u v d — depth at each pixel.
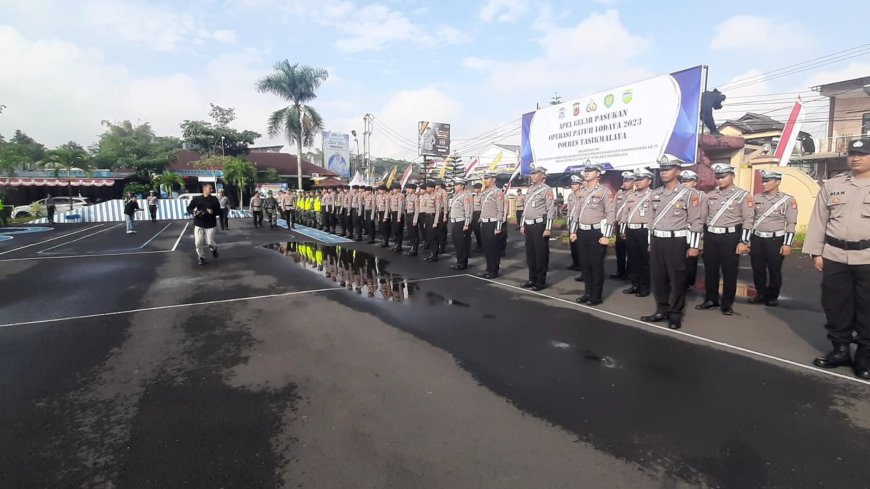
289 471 2.73
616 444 2.96
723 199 5.94
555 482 2.60
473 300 6.73
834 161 20.41
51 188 33.97
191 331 5.41
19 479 2.70
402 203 11.92
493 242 8.38
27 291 7.71
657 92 9.48
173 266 10.16
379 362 4.37
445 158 36.91
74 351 4.79
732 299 5.92
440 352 4.60
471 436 3.08
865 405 3.44
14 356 4.66
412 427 3.20
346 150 44.78
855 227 3.91
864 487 2.53
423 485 2.58
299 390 3.80
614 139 10.59
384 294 7.15
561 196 21.47
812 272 8.28
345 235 16.66
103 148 37.31
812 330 5.17
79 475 2.73
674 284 5.29
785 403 3.48
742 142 13.30
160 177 32.72
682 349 4.62
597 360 4.36
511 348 4.70
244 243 14.46
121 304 6.73
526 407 3.46
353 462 2.81
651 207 5.60
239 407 3.52
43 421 3.36
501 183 21.89
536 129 13.09
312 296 7.05
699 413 3.34
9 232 19.80
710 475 2.64
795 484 2.56
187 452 2.95
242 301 6.80
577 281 8.12
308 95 31.19
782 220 6.10
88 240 16.34
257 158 40.22
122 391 3.83
